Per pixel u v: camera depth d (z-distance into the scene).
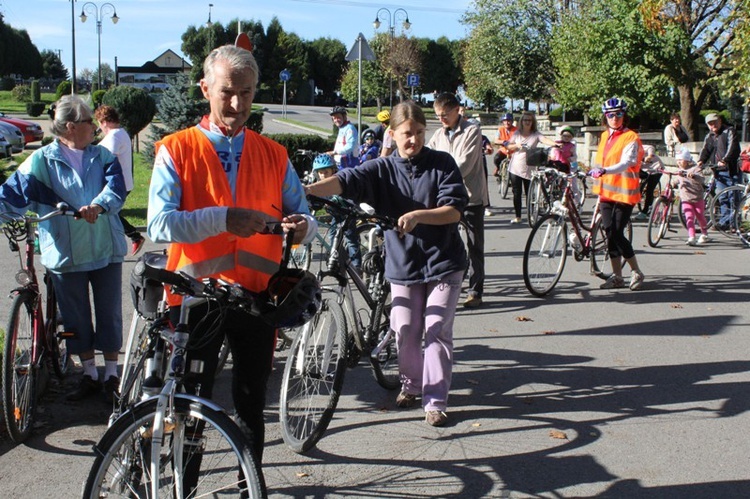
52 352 5.33
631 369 6.01
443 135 7.78
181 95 21.00
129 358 4.11
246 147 3.34
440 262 4.86
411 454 4.49
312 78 83.00
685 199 11.70
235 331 3.36
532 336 6.91
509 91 35.69
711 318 7.50
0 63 85.00
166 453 3.03
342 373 4.48
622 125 8.49
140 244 6.06
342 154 12.09
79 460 4.36
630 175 8.40
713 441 4.68
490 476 4.21
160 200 3.19
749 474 4.25
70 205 4.98
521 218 14.56
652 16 20.53
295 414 4.58
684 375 5.86
